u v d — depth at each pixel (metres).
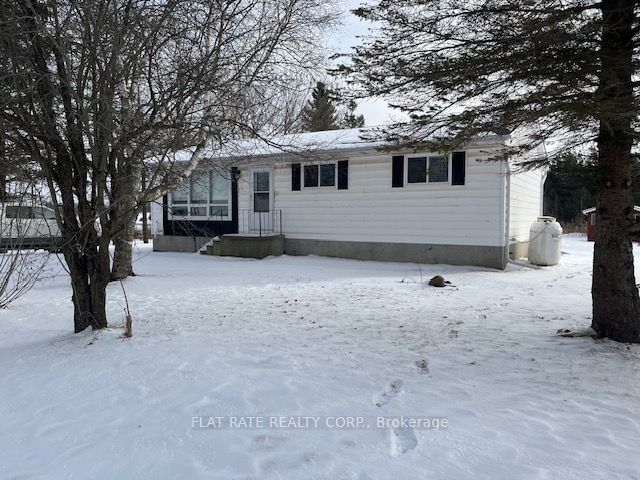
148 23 4.95
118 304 7.95
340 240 14.55
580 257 15.98
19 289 8.19
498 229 12.35
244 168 15.67
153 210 17.31
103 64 4.86
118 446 3.09
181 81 5.25
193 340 5.50
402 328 6.15
